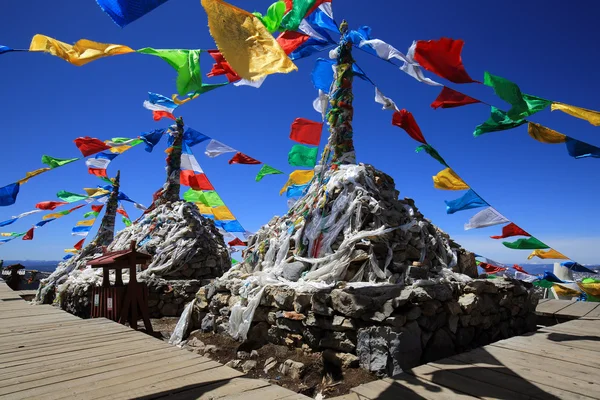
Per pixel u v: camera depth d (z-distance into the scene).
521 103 4.83
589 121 4.79
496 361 4.38
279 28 4.61
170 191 15.54
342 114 8.38
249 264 8.63
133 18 3.00
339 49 8.41
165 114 8.73
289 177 9.70
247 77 3.36
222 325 7.10
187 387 3.48
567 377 3.85
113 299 8.59
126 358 4.48
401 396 3.44
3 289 13.92
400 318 4.80
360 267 6.14
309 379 5.11
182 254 12.58
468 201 6.88
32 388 3.53
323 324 5.44
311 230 7.14
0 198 7.66
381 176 7.83
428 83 5.55
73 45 3.84
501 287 6.54
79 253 17.19
